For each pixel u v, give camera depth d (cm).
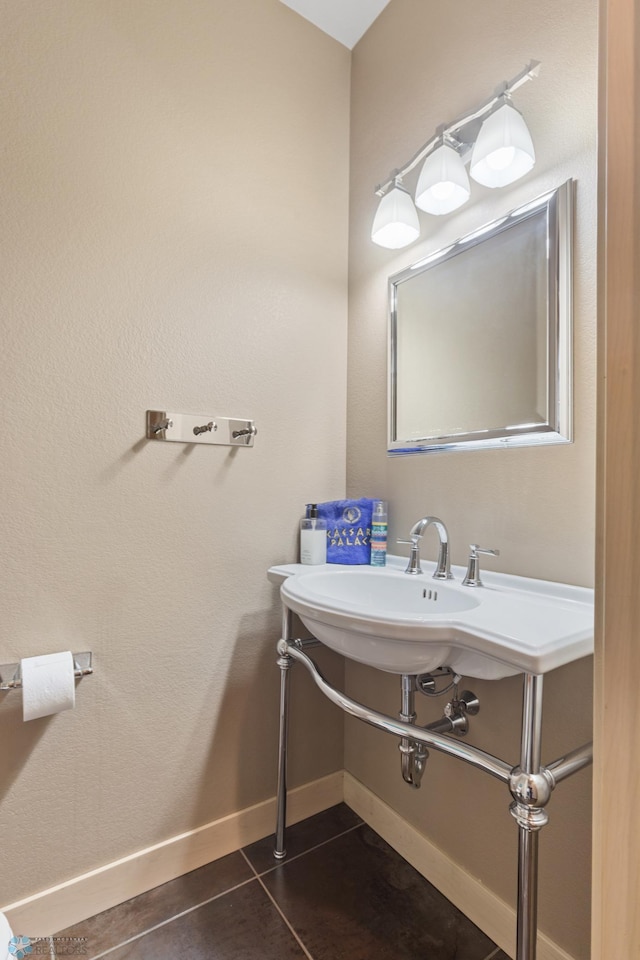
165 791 119
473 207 114
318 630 97
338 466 153
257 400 135
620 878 58
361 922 107
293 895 114
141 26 117
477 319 113
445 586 104
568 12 94
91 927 105
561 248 94
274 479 139
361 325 150
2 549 100
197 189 125
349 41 154
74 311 108
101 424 111
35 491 103
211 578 127
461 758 77
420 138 129
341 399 154
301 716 143
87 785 109
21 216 102
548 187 97
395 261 138
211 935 104
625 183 58
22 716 100
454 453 118
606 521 60
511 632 72
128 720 114
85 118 109
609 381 60
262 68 137
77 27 108
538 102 99
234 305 131
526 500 101
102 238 111
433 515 124
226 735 129
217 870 122
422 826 122
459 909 110
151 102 118
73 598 108
